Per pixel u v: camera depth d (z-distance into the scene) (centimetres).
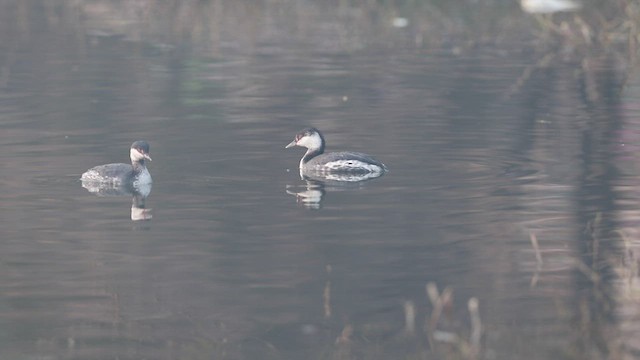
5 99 2616
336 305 1219
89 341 1120
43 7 4612
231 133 2222
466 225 1530
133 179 1769
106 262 1372
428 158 1972
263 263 1365
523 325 1154
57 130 2244
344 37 3731
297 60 3241
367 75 2959
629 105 2486
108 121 2348
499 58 3253
